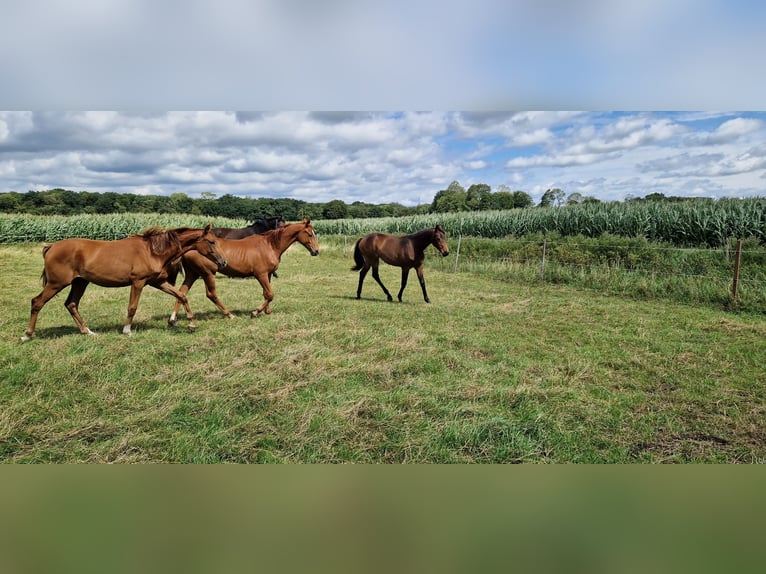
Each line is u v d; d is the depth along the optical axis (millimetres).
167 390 3322
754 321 6445
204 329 5152
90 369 3660
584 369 4125
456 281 10672
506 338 5219
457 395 3395
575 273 10141
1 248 17219
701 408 3350
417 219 23750
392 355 4328
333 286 9312
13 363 3812
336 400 3215
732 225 11805
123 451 2455
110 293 7734
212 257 5281
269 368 3871
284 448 2564
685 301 7871
